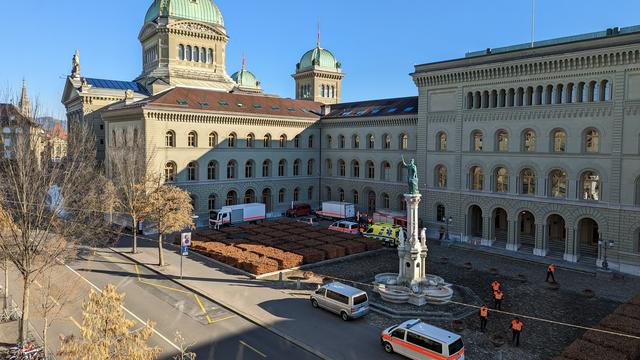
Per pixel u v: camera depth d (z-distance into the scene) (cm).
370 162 7238
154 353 1892
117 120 6625
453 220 5750
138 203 4672
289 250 4628
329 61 10512
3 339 2666
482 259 4838
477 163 5472
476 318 3166
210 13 8625
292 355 2555
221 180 6706
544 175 4881
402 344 2505
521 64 4959
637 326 2633
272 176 7350
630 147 4262
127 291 3600
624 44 4197
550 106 4788
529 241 5459
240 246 4775
